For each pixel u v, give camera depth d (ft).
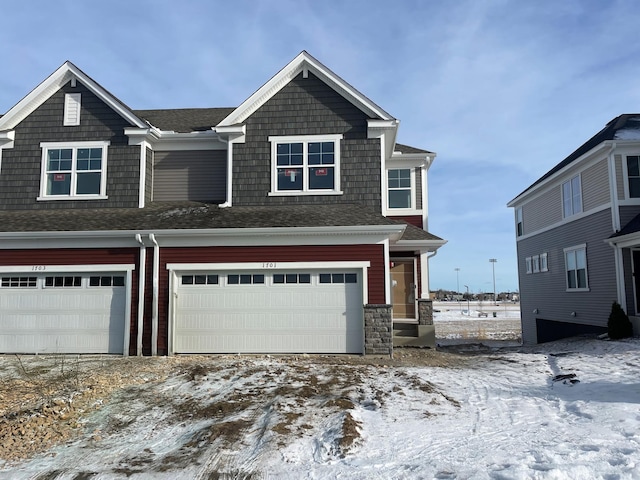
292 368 32.55
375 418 22.38
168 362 35.99
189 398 26.45
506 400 25.53
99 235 39.63
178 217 42.29
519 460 16.65
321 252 39.52
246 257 39.78
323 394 26.20
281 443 19.53
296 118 46.47
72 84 47.65
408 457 17.74
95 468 18.45
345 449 18.62
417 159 56.18
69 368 34.01
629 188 50.08
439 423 21.70
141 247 40.14
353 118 46.11
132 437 21.61
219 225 39.50
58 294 40.73
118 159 46.75
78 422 23.53
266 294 39.93
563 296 63.10
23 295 40.75
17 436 21.74
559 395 26.43
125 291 40.34
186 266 39.86
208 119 55.83
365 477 16.11
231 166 46.16
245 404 24.89
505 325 110.22
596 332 54.29
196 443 20.36
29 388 28.81
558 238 64.59
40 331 40.37
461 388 28.14
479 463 16.63
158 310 39.70
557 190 65.00
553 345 51.31
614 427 20.03
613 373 30.91
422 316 47.85
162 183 49.19
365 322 38.70
